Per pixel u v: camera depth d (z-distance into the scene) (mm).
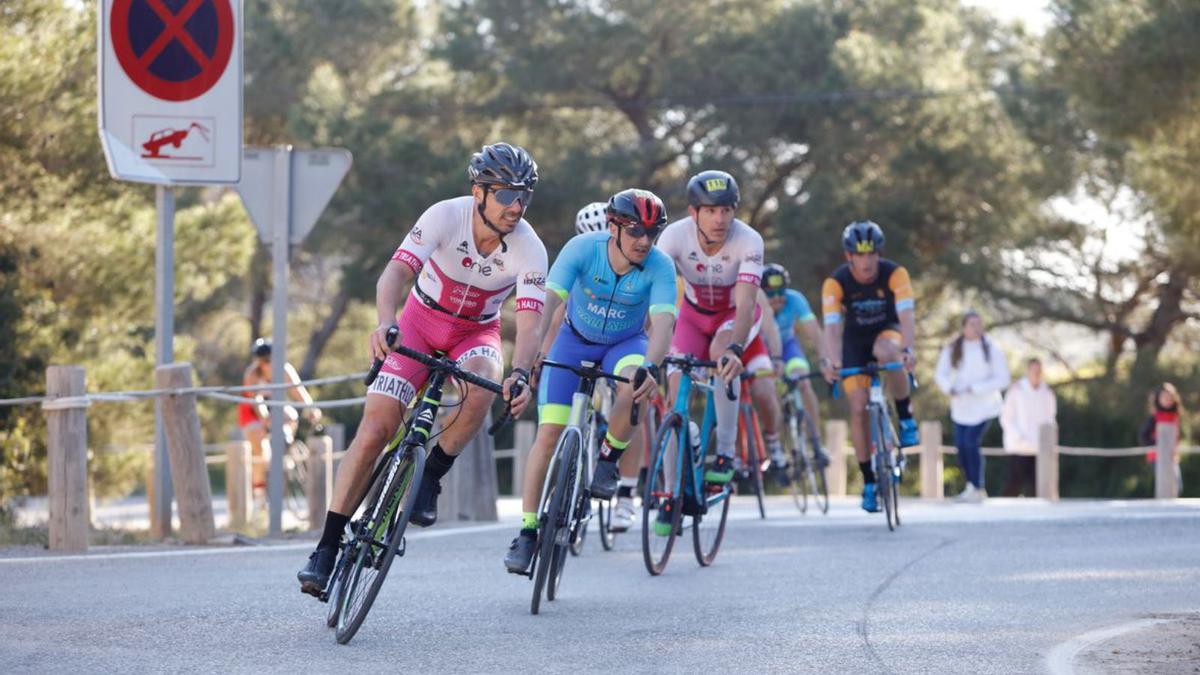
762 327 24641
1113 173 58438
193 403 19422
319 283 79125
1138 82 40156
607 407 19422
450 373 11984
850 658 11578
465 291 12867
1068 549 19391
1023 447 34500
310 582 12070
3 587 14648
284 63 68000
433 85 64750
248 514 29359
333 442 28625
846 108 57344
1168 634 12633
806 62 59688
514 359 12695
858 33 60812
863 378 21844
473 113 63312
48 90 31156
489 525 22984
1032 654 11820
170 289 19906
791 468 27062
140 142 19531
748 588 15461
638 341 15539
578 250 15000
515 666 11086
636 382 14211
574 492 13898
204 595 14234
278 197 21469
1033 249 61625
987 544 20031
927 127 57531
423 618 13164
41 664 10773
